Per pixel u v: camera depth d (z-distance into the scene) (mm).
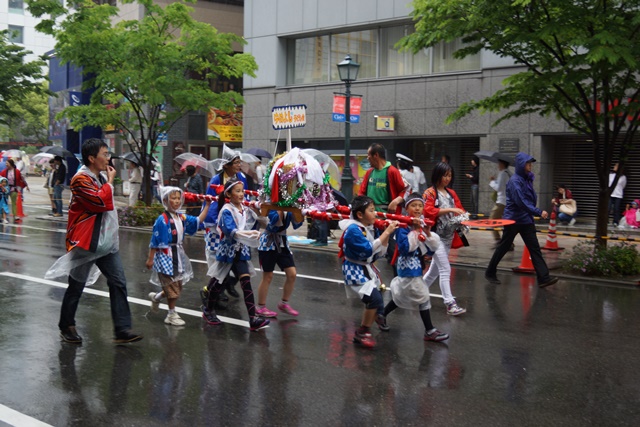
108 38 18984
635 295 10188
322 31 24438
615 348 7176
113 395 5477
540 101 12914
